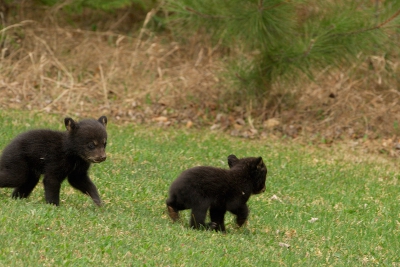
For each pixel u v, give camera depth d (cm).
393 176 1498
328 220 1105
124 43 2395
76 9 2295
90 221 870
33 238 764
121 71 2177
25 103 1894
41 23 2353
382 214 1183
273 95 1942
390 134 1853
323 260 881
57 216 861
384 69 2044
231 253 838
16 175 945
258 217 1078
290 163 1525
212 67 2139
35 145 952
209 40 2233
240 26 1670
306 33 1716
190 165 1400
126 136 1622
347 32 1666
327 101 1981
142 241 820
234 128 1873
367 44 1695
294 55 1702
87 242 785
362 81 2064
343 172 1494
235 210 948
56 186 962
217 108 1969
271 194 1241
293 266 833
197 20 1734
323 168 1509
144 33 2453
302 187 1316
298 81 1844
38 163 956
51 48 2258
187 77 2120
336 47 1689
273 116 1930
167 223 936
